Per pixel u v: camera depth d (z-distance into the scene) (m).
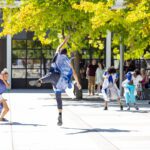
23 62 53.03
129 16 30.36
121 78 39.91
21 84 52.97
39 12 34.84
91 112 28.34
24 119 24.59
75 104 34.00
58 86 21.33
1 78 23.23
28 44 52.97
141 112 28.59
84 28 35.41
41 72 53.19
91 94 43.47
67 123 23.11
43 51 53.16
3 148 16.41
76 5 31.95
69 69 21.34
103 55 52.47
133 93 29.89
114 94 29.69
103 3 31.97
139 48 33.75
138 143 17.62
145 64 50.44
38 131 20.41
